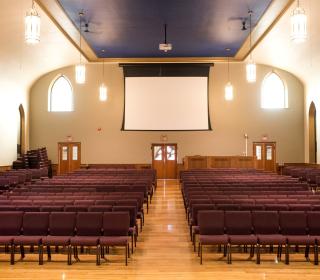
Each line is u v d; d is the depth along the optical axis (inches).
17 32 555.2
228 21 532.4
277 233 290.8
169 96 875.4
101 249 294.0
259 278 243.9
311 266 268.4
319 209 326.6
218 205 329.1
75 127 901.2
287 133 890.1
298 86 887.7
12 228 293.6
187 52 726.5
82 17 511.8
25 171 662.5
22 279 244.7
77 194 403.2
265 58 801.6
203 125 877.8
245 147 888.9
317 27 536.1
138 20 525.0
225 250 296.4
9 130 768.9
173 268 265.4
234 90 891.4
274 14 500.7
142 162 898.1
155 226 395.2
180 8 479.8
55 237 281.4
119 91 895.1
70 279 244.2
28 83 862.5
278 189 437.7
